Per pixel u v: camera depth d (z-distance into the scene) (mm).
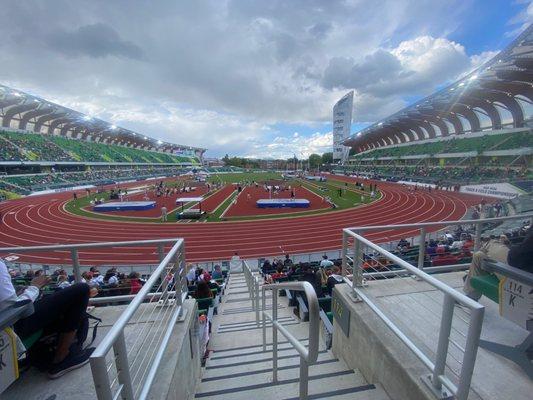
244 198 35438
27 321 2256
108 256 15477
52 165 52281
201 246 17438
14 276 9031
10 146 47188
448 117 49219
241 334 5648
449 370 2479
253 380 3656
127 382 1866
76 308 2465
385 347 2820
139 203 29422
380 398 2818
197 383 3648
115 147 82688
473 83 31906
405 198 32062
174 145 115688
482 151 39969
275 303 3322
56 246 3490
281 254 15594
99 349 1479
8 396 2309
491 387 2344
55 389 2367
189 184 51656
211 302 7070
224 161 152875
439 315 3426
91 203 32219
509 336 3006
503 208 18609
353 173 72500
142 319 3443
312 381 3365
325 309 6578
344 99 107625
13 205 32250
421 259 4539
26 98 42469
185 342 3094
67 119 58500
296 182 56188
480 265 3307
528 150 33031
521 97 34969
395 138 73250
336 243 17641
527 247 2543
